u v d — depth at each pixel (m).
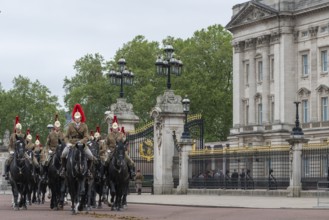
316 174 60.25
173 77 160.25
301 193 58.94
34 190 55.94
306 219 35.66
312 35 148.38
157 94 157.12
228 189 65.56
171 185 68.44
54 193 46.22
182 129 68.88
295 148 59.59
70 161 41.56
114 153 44.62
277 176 65.69
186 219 36.31
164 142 68.06
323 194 56.91
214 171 67.19
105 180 46.34
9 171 46.53
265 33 155.75
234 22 163.00
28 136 51.69
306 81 150.00
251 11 159.00
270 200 54.19
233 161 66.69
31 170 47.06
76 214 40.09
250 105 159.50
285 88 151.75
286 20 152.12
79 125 43.25
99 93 162.50
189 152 67.75
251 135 154.50
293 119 151.62
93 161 43.62
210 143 155.00
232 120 167.88
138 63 165.62
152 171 73.62
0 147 112.38
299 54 151.38
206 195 65.00
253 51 159.25
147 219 36.41
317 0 146.88
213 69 166.50
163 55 165.62
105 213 41.22
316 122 145.75
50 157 48.91
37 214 40.19
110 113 76.06
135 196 64.19
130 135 71.81
